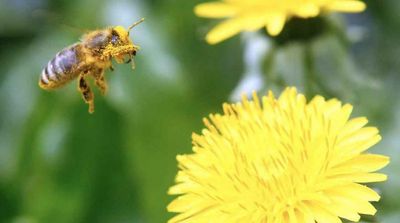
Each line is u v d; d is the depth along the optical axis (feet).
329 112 0.52
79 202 0.75
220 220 0.50
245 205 0.50
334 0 0.62
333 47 0.64
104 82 0.55
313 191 0.50
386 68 0.75
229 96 0.73
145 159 0.73
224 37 0.63
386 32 0.76
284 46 0.64
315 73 0.64
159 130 0.73
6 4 0.82
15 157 0.76
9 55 0.81
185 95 0.74
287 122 0.52
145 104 0.74
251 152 0.51
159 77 0.74
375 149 0.68
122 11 0.77
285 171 0.50
